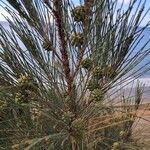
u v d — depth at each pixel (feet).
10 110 0.85
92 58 0.74
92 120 0.78
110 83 0.75
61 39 0.75
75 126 0.74
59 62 0.78
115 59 0.72
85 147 0.79
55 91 0.77
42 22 0.72
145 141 1.02
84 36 0.69
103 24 0.69
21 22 0.70
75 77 0.78
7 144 0.84
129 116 0.75
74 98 0.78
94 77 0.76
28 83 0.71
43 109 0.74
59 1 0.72
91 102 0.78
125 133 0.94
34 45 0.72
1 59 0.70
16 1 0.69
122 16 0.67
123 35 0.69
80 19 0.68
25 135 0.80
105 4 0.67
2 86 0.70
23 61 0.71
